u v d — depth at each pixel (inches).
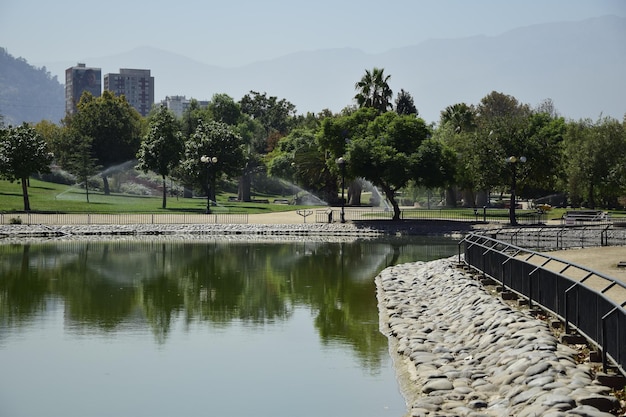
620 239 1679.4
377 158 2236.7
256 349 733.3
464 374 557.0
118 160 4109.3
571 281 618.2
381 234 2122.3
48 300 1000.2
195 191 3892.7
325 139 2546.8
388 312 891.4
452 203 3555.6
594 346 565.3
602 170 2997.0
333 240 1956.2
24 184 2536.9
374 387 598.2
